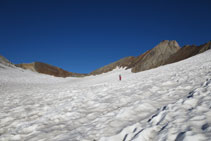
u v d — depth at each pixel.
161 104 4.39
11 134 3.93
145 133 2.69
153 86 7.38
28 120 5.01
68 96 8.79
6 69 40.78
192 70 9.89
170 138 2.36
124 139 2.74
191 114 3.10
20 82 28.16
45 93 11.30
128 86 9.08
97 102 6.23
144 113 3.93
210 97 3.86
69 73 90.56
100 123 3.78
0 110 6.55
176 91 5.59
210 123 2.56
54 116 5.03
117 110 4.57
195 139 2.16
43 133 3.73
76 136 3.21
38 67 82.38
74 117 4.75
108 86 10.89
